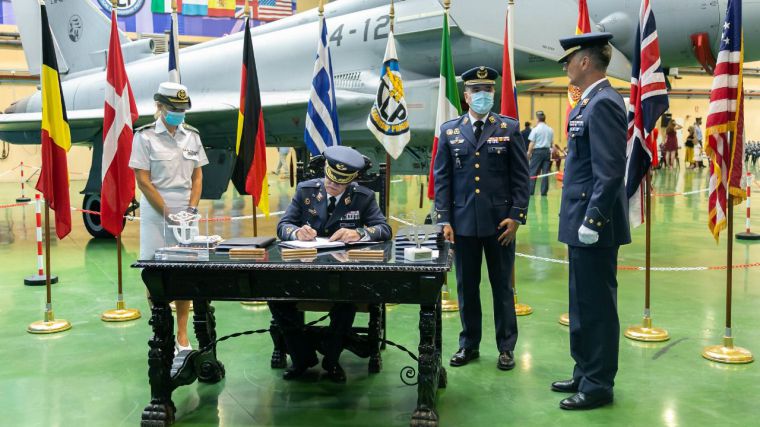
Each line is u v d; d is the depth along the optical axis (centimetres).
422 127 797
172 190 424
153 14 2106
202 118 962
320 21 564
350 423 334
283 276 316
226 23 2191
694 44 759
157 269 322
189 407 356
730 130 428
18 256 817
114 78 515
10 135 1171
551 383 389
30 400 366
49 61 500
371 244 364
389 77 538
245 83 555
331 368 395
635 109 458
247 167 559
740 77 422
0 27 2105
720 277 669
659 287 629
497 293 416
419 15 795
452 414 343
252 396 372
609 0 763
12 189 1883
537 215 1175
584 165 351
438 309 373
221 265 311
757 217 1176
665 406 351
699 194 1577
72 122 906
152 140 418
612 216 345
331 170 370
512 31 538
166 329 334
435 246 345
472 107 402
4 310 564
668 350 445
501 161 406
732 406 350
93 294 621
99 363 430
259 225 1070
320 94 564
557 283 652
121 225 538
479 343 434
